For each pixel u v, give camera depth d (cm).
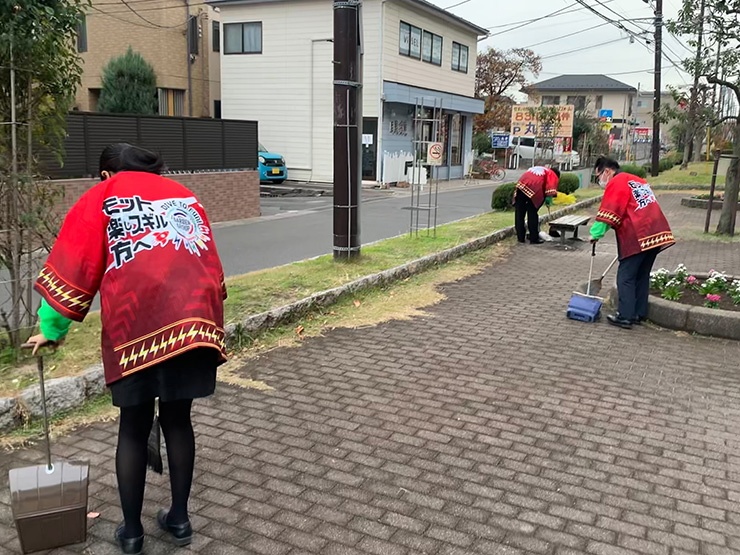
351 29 754
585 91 6084
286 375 481
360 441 379
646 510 314
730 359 537
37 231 446
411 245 969
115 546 278
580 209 1658
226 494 321
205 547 279
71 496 260
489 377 485
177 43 2300
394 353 535
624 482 339
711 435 397
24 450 356
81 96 2347
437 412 421
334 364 506
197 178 1248
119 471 266
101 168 280
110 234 254
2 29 403
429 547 281
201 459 354
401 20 2239
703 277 741
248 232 1183
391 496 321
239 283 686
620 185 602
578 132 3222
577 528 297
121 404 253
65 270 250
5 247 431
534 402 441
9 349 432
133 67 2067
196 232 271
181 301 253
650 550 282
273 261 917
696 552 281
